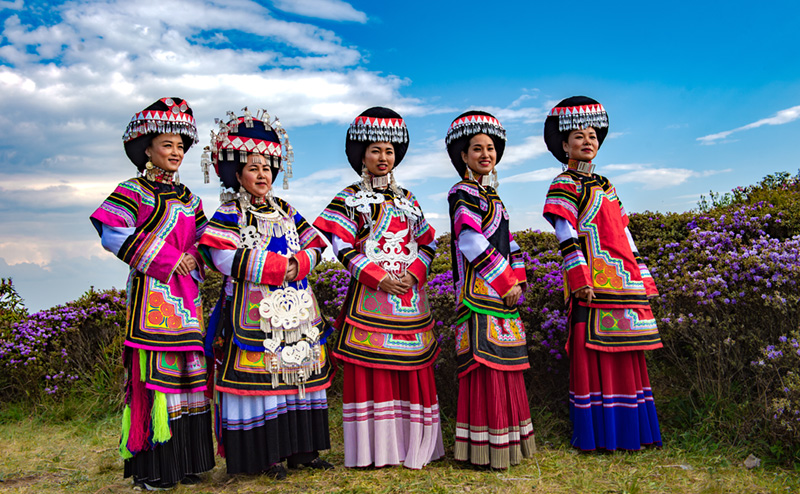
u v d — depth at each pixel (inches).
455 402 177.3
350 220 138.6
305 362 134.0
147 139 132.2
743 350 157.9
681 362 175.3
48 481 141.8
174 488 128.6
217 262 129.4
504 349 134.3
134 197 129.2
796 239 158.7
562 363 173.8
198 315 133.3
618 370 143.8
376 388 136.1
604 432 142.4
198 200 141.2
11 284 269.9
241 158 133.2
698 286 156.6
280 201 141.8
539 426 159.8
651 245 199.3
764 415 137.4
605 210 146.6
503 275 133.5
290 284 135.0
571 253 144.3
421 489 123.0
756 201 226.5
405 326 137.6
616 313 143.2
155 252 125.4
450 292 180.2
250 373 128.6
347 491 122.9
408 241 142.9
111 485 136.3
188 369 128.8
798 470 124.0
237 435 129.0
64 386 219.5
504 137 145.2
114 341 226.2
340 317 145.8
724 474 125.9
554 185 150.6
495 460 131.3
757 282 151.2
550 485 124.3
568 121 148.9
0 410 217.0
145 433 125.6
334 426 177.9
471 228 135.3
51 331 226.5
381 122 140.4
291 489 125.9
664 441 147.1
